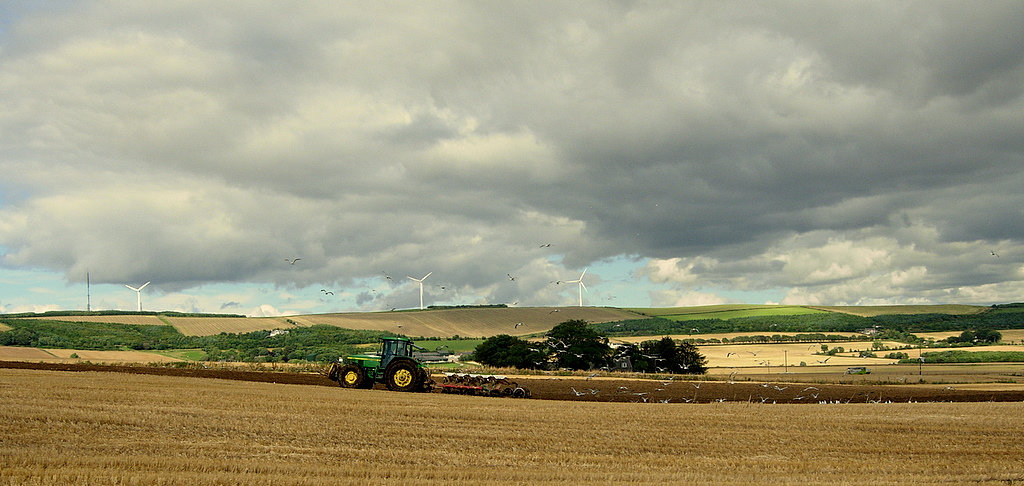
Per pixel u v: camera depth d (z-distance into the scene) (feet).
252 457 55.88
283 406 83.92
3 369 132.36
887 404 104.94
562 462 58.75
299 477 49.49
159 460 52.42
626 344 277.03
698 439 70.08
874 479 54.49
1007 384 170.40
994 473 57.11
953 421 82.94
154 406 79.36
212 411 77.10
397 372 117.70
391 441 64.69
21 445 56.39
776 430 75.97
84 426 65.51
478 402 97.96
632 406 98.02
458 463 56.80
